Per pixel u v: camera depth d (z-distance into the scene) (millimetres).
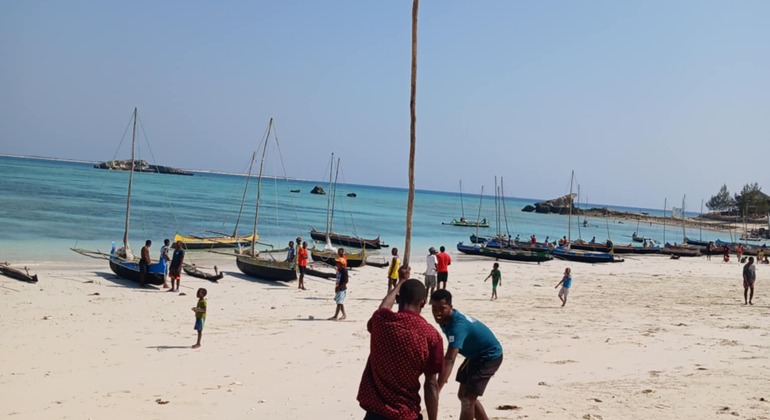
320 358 14938
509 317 21672
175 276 26562
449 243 65812
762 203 169750
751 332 18281
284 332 18531
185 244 46781
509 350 15352
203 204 99812
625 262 53906
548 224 126750
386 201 183500
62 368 13922
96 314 20984
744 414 9070
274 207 109688
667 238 111812
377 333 4906
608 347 15773
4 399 11328
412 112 13406
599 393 10539
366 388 4953
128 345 16422
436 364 4898
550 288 32438
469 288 31609
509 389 11016
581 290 31672
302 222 83312
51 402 11125
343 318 21156
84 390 11969
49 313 20844
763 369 12648
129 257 32031
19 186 103812
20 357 14938
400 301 5207
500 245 61094
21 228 50406
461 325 6699
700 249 69250
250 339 17391
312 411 10195
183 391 11805
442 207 173625
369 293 28594
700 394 10312
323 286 30438
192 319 20719
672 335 17688
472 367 6980
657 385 11125
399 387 4836
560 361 13992
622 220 165625
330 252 42062
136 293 25594
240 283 30172
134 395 11531
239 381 12609
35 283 26562
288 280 31172
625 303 26344
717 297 28969
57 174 164125
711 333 18078
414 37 13859
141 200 94812
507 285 33344
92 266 33281
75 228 53094
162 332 18312
